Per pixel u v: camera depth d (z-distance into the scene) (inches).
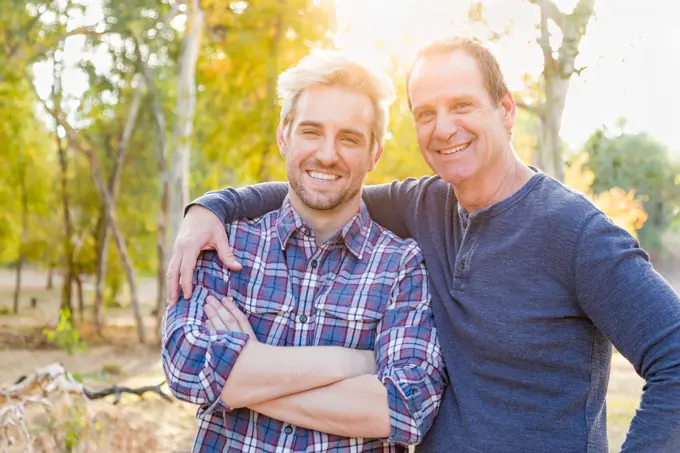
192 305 79.7
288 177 83.0
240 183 471.2
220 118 416.8
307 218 84.1
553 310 72.4
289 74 81.8
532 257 73.4
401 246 84.7
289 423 76.1
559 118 161.8
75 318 650.2
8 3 448.1
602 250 69.4
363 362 77.5
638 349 67.2
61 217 671.8
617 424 185.3
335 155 79.5
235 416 78.5
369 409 74.0
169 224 472.4
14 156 605.3
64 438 141.6
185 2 479.8
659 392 65.0
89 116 549.0
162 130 523.8
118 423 156.8
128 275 528.1
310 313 81.0
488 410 74.0
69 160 681.0
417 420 74.5
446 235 82.2
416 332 78.8
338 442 76.8
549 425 72.4
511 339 73.2
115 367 357.7
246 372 74.1
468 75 76.9
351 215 84.1
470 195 78.5
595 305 69.9
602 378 74.9
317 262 82.7
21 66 480.4
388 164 279.0
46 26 475.2
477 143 77.1
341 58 80.8
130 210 677.3
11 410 137.7
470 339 75.7
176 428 200.7
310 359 75.3
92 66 522.9
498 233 76.0
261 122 383.9
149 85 517.0
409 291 81.8
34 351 415.5
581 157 181.5
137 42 496.1
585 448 72.1
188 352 75.7
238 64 401.1
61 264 629.3
